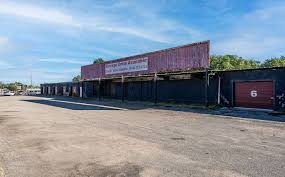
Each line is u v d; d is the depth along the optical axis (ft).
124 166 19.06
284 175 17.04
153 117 50.42
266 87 62.03
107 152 23.04
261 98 63.00
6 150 24.14
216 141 27.53
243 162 19.83
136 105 84.84
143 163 19.75
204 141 27.55
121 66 105.40
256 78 63.87
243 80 66.90
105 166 19.12
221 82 73.20
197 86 82.94
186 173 17.44
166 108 71.72
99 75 124.47
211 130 34.73
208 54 66.28
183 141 27.53
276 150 23.57
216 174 17.21
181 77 84.69
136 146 25.27
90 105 86.99
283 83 58.08
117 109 70.23
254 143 26.53
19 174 17.65
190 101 85.20
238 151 23.20
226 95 71.61
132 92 115.96
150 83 104.88
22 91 333.42
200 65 68.54
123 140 28.14
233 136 30.35
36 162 20.31
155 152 22.91
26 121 45.09
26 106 84.43
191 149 23.98
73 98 148.05
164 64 81.61
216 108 66.49
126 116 52.39
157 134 31.76
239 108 66.44
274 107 59.67
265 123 41.60
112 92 132.36
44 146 25.59
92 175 17.26
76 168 18.75
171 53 78.79
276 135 31.01
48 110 68.23
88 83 153.69
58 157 21.62
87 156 21.83
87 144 26.27
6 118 49.93
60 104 93.86
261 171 17.79
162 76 92.38
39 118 49.62
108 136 30.50
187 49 72.84
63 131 34.24
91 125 39.73
